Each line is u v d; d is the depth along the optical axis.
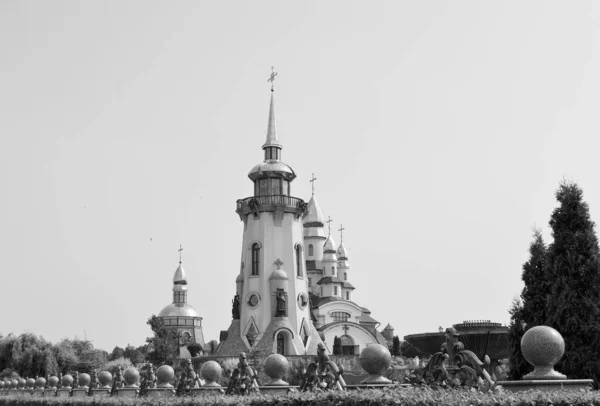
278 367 23.88
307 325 91.12
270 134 97.75
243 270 93.94
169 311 150.00
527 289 30.11
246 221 94.81
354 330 118.12
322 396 15.41
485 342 31.58
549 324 26.67
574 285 26.53
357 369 86.50
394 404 13.18
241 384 22.77
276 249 91.56
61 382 51.53
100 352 104.69
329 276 131.75
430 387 15.84
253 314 89.25
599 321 25.72
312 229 136.12
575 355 25.47
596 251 26.94
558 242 27.39
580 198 27.67
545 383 15.38
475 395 12.62
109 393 38.25
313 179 140.25
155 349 104.38
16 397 31.28
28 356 90.62
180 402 20.23
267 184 94.25
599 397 11.45
